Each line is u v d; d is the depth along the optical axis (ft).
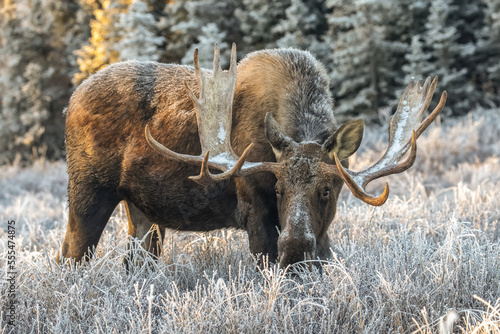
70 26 249.14
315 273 46.29
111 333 41.65
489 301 42.70
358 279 45.70
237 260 57.62
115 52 201.77
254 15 207.62
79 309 45.47
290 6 210.79
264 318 41.55
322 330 41.01
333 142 49.08
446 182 111.86
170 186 58.54
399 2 205.05
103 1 209.97
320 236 50.98
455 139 132.57
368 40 192.54
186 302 42.47
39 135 231.71
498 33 201.77
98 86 62.39
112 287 48.32
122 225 76.43
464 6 219.61
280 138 49.67
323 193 48.19
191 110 58.70
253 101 56.29
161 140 59.26
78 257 60.64
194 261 58.85
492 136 136.98
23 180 160.97
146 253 55.52
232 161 51.98
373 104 195.62
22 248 75.25
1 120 240.12
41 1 245.65
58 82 244.42
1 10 243.81
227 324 41.37
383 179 113.39
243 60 60.75
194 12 208.33
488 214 75.00
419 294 44.04
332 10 220.02
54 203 122.42
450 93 199.11
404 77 204.23
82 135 61.67
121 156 60.59
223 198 57.16
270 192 53.06
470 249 51.11
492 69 203.51
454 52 198.90
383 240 61.11
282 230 47.21
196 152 58.34
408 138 51.42
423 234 56.95
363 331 39.70
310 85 56.08
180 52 213.87
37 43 241.35
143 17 187.62
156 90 61.11
